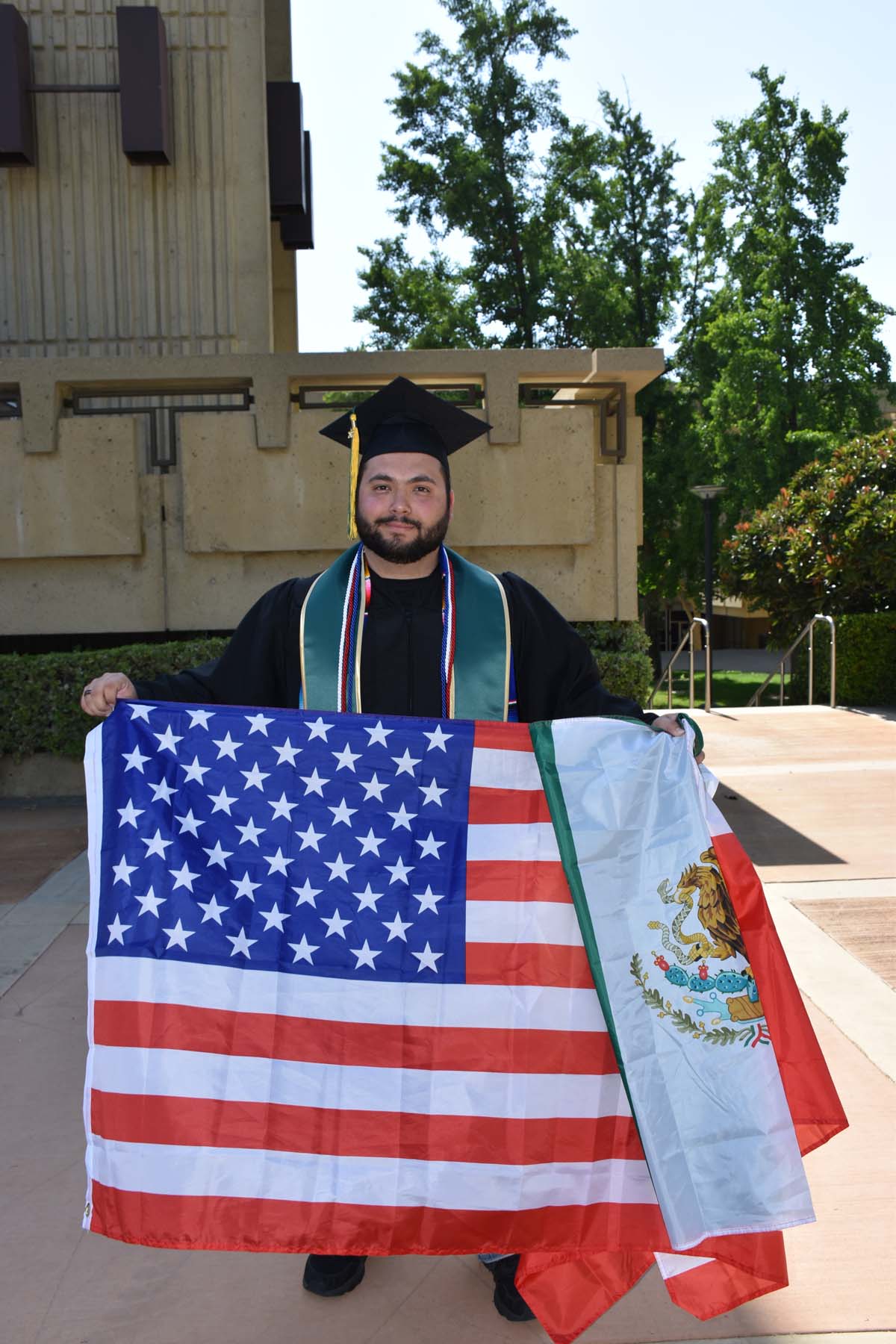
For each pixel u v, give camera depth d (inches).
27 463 302.0
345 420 113.0
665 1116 86.0
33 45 370.3
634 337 1107.9
